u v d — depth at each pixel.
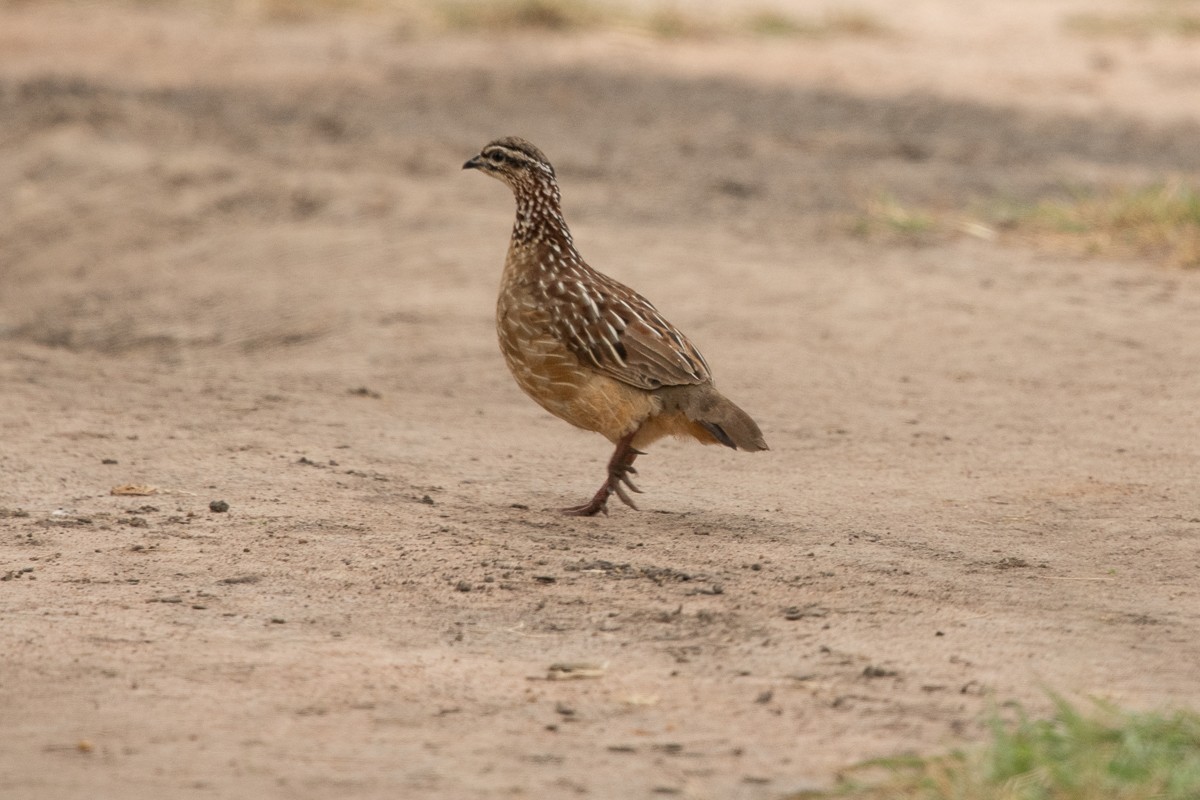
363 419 16.70
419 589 11.23
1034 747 8.09
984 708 9.01
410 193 28.97
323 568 11.66
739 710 9.03
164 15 48.28
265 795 7.86
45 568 11.60
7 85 39.00
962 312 21.17
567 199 28.50
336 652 9.98
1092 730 8.24
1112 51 45.00
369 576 11.51
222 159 31.86
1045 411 16.84
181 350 21.42
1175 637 10.21
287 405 17.27
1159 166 30.98
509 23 47.41
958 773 7.96
